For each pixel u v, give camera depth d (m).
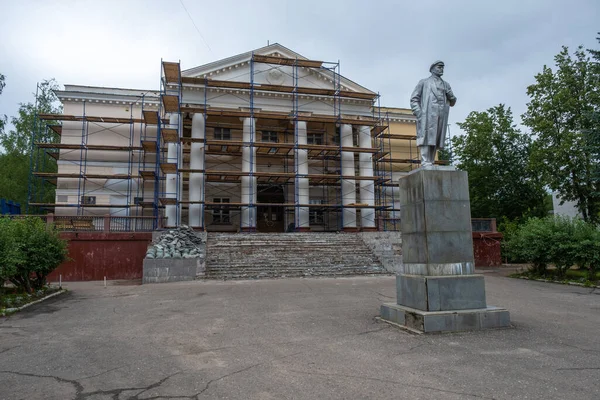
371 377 5.62
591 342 7.32
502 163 39.16
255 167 33.34
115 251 23.72
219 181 34.59
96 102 33.97
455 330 8.04
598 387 5.12
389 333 8.14
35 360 6.84
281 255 23.25
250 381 5.58
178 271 19.55
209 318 10.34
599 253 17.00
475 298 8.47
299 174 32.44
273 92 33.69
